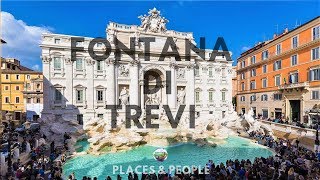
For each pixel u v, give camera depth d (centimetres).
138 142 3694
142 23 5525
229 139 4334
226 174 1861
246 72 7069
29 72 6825
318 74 4297
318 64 4272
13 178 1916
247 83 7000
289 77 5100
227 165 2200
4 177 2030
